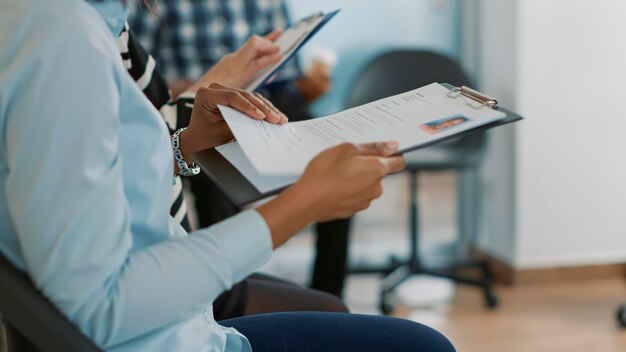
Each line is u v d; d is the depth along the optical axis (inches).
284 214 30.9
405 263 118.3
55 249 26.7
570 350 95.9
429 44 130.5
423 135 35.3
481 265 119.6
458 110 37.6
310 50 128.2
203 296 29.7
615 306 109.8
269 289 52.4
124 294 28.1
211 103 42.2
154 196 32.0
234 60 54.7
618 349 96.0
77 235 26.8
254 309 50.8
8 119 27.1
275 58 54.7
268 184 32.7
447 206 135.9
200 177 89.7
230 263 30.0
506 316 107.8
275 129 38.6
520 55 112.8
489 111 36.8
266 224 30.7
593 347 96.7
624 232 120.3
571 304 111.3
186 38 107.4
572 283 119.9
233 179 33.9
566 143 116.5
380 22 128.8
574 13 112.7
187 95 53.7
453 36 130.6
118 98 28.4
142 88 51.9
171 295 28.9
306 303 52.0
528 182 116.7
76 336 28.0
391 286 112.2
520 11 111.6
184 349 33.4
